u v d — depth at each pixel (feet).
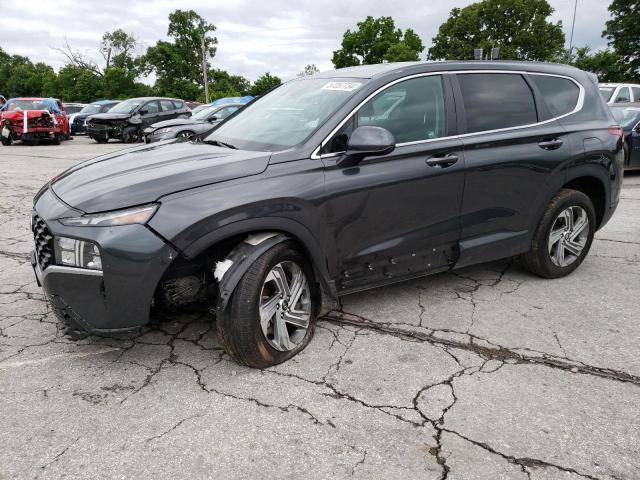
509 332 11.32
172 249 8.50
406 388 9.15
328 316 12.08
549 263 14.11
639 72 153.38
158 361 10.02
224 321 9.11
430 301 12.97
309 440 7.77
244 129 12.04
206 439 7.77
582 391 9.08
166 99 68.28
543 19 148.66
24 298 12.97
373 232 10.85
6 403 8.61
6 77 292.81
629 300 13.07
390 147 9.84
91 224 8.45
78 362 9.96
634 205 24.93
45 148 57.16
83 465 7.23
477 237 12.60
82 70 208.74
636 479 7.04
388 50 178.19
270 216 9.25
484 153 12.16
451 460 7.37
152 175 9.18
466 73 12.51
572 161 13.64
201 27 250.78
